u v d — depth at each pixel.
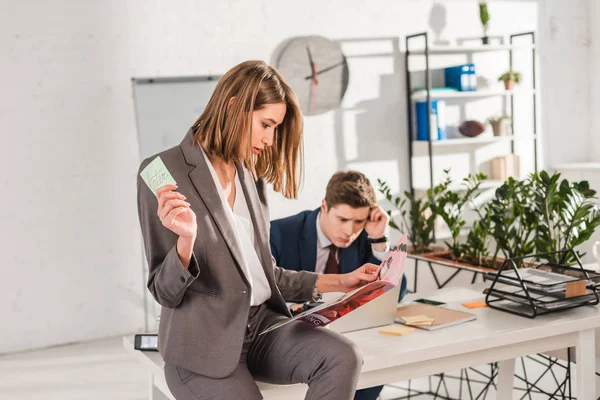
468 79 5.95
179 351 1.80
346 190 2.67
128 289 5.12
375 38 5.82
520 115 6.42
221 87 1.85
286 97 1.90
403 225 6.02
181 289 1.73
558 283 2.44
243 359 1.92
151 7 5.05
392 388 3.73
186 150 1.87
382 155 5.92
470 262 3.85
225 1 5.26
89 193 4.98
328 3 5.62
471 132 5.98
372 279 2.12
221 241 1.82
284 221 2.86
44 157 4.85
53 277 4.91
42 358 4.65
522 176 6.37
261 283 1.97
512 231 3.66
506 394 3.09
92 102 4.95
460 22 6.13
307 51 5.54
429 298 2.73
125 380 4.11
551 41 6.50
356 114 5.79
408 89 5.92
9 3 4.70
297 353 1.80
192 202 1.81
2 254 4.77
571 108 6.62
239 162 1.93
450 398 3.52
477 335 2.21
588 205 3.40
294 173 2.02
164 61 5.11
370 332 2.29
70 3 4.85
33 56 4.78
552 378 3.72
